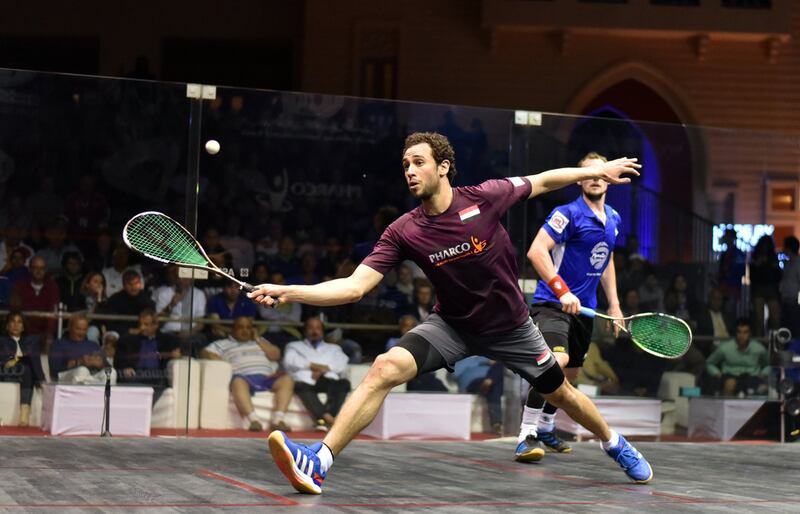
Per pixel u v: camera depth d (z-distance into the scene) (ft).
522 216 23.11
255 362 22.22
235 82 44.57
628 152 23.80
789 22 42.91
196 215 22.15
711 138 24.07
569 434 22.79
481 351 13.28
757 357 24.12
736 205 24.17
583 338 18.53
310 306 22.50
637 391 23.53
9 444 18.58
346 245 22.75
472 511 11.42
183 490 12.62
